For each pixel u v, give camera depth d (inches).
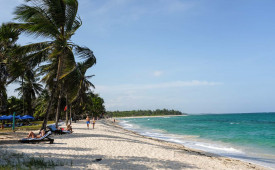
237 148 682.2
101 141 520.7
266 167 424.5
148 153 407.2
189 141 860.0
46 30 479.8
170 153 434.6
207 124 2311.8
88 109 2741.1
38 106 1988.2
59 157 311.6
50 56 494.9
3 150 337.7
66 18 525.0
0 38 482.0
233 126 1876.2
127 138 676.7
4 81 552.4
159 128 1752.0
